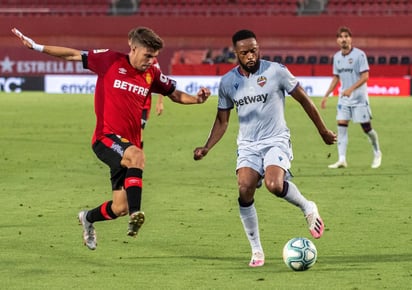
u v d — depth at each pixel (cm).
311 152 6388
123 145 2758
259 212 3903
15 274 2738
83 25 14700
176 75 13012
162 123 8581
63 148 6488
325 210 3975
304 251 2748
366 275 2706
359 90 5500
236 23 14412
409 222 3662
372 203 4175
